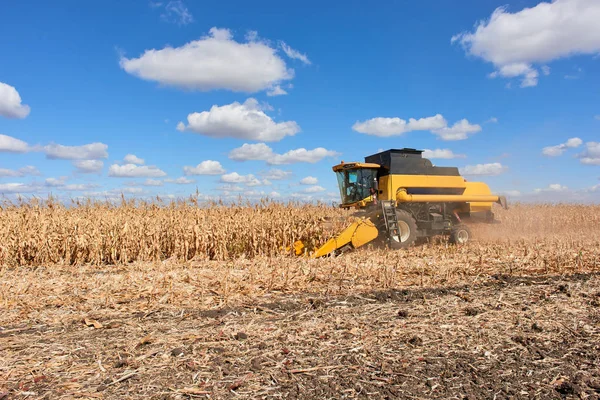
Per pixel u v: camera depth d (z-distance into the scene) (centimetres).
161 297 718
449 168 1569
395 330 542
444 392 383
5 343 512
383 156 1482
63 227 1208
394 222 1288
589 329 541
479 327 552
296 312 628
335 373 421
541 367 435
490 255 1126
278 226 1274
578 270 926
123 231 1218
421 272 891
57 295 748
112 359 458
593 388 390
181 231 1252
